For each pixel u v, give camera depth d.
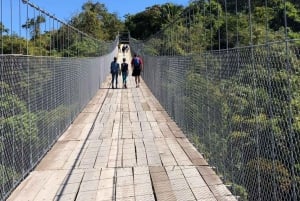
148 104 11.38
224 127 3.93
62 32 7.98
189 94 6.02
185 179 4.35
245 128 3.26
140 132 7.20
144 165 4.96
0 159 3.41
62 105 6.77
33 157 4.68
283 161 2.51
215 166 4.50
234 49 3.46
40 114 4.96
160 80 10.98
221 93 3.98
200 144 5.34
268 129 2.74
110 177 4.48
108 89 16.28
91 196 3.88
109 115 9.33
